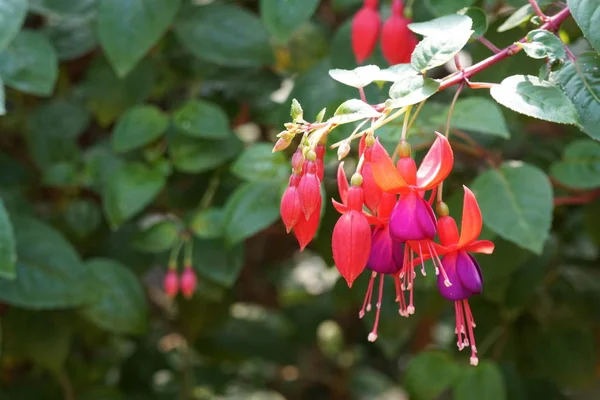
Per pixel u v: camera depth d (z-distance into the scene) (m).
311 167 0.70
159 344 1.44
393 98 0.71
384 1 1.02
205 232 0.99
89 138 1.28
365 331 1.55
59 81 1.18
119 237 1.15
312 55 1.17
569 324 1.18
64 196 1.15
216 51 1.02
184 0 1.03
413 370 0.99
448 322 1.44
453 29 0.73
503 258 0.95
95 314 1.00
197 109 0.98
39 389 1.24
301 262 1.56
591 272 1.24
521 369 1.18
